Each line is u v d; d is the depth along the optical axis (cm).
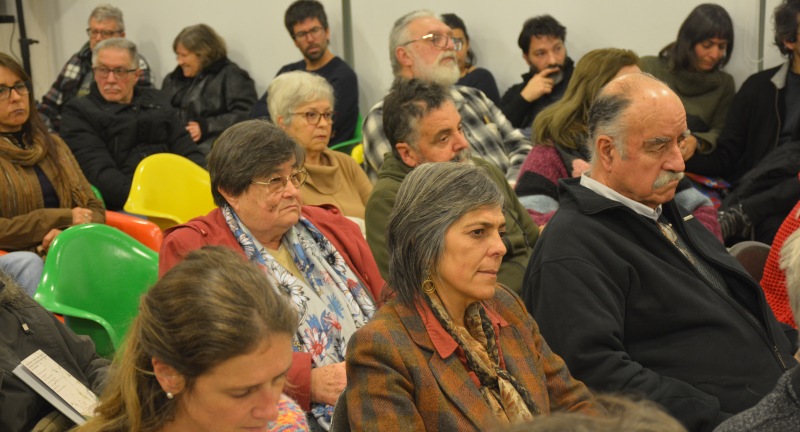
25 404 197
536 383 188
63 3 697
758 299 248
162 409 139
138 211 393
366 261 260
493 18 547
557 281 228
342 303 243
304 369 221
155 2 657
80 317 268
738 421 140
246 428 138
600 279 228
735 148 459
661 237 240
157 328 134
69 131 465
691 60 469
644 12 503
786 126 447
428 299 184
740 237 414
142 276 297
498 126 445
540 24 494
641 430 85
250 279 137
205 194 420
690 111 470
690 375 230
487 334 188
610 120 243
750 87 455
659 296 233
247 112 578
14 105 364
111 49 471
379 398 173
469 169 186
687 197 335
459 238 180
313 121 361
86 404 197
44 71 711
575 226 236
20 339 211
